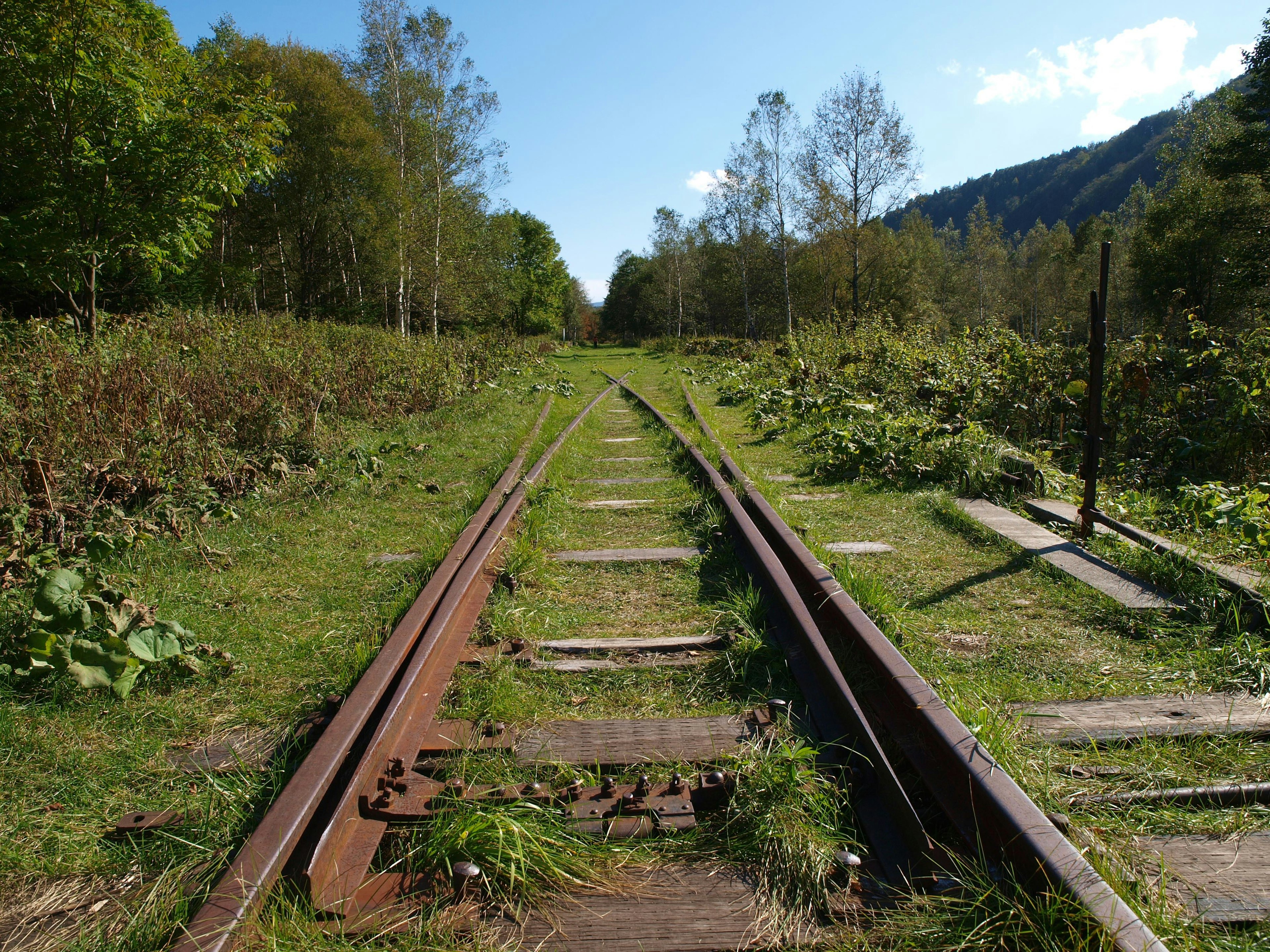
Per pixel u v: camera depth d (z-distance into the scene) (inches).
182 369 285.3
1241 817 80.2
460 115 1130.7
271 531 201.6
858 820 82.6
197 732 104.3
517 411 461.4
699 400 535.2
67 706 109.0
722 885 74.2
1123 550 167.0
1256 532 156.4
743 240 1761.8
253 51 1207.6
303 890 70.1
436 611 133.7
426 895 72.5
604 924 69.4
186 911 68.9
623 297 3319.4
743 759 90.9
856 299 1469.0
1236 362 282.4
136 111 437.4
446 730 100.8
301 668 122.3
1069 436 323.0
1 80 405.4
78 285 464.4
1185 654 120.4
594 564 176.2
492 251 1408.7
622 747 97.4
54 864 77.6
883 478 256.5
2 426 197.3
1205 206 1389.0
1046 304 2714.1
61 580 114.3
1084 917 60.6
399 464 289.1
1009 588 153.1
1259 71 1142.3
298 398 318.7
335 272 1423.5
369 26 1083.9
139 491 213.5
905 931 66.5
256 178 506.3
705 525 199.5
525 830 77.7
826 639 124.3
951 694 102.9
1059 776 87.4
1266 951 62.3
